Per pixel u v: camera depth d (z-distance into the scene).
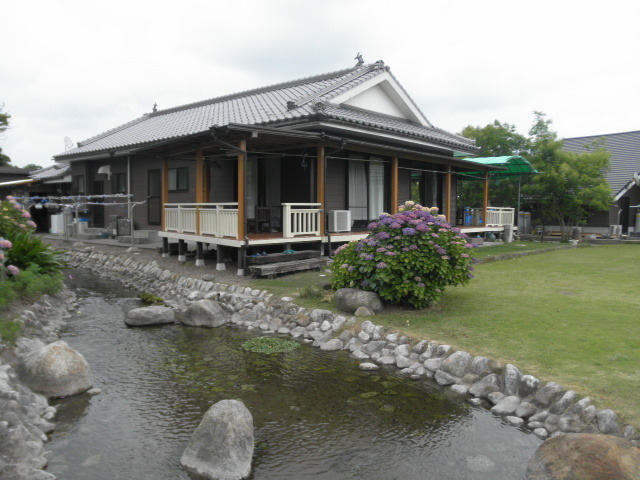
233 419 3.80
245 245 9.28
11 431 3.76
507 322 6.48
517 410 4.42
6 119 22.98
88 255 13.98
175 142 9.92
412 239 7.09
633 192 22.33
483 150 22.89
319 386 5.18
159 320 7.72
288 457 3.81
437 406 4.68
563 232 19.28
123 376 5.52
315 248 11.08
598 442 3.38
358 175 12.98
